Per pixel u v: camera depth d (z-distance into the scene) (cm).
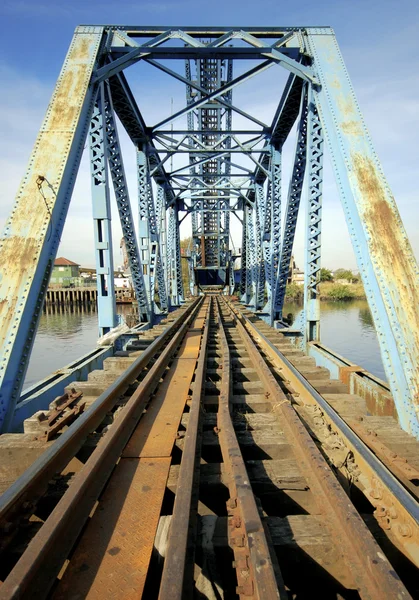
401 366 461
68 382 551
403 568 216
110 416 390
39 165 599
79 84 732
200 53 864
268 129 1405
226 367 527
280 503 270
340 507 216
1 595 150
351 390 599
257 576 165
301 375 497
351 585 203
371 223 569
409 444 345
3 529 214
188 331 972
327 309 4675
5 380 417
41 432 348
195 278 3712
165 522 223
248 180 2208
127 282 7625
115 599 169
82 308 6631
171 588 155
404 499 231
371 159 638
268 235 1595
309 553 205
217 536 215
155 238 1627
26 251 511
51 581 174
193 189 2198
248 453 331
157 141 1560
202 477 272
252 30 877
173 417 383
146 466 286
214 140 2328
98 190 866
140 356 587
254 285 2045
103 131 862
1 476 320
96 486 247
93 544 204
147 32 883
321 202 866
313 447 289
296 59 877
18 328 450
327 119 735
